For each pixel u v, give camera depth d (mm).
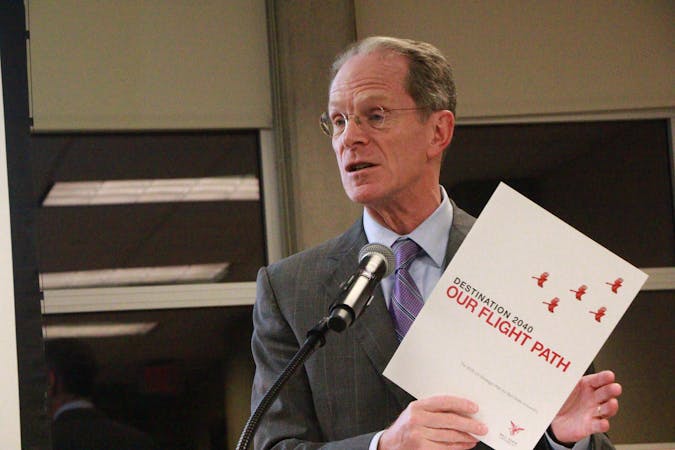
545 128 7027
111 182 6645
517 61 6965
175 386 6543
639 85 7016
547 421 2229
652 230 6980
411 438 2221
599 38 7027
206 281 6688
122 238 6613
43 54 6551
